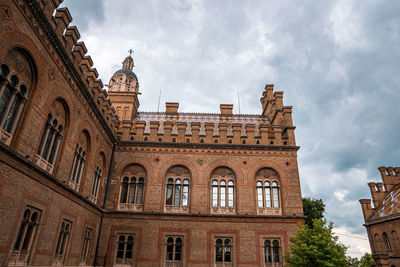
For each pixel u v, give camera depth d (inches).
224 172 1150.3
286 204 1086.4
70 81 749.3
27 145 579.2
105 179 1087.6
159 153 1163.9
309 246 812.6
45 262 660.1
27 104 583.8
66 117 762.8
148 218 1053.2
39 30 593.6
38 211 636.7
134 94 1476.4
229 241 1036.5
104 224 1047.0
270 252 1018.7
